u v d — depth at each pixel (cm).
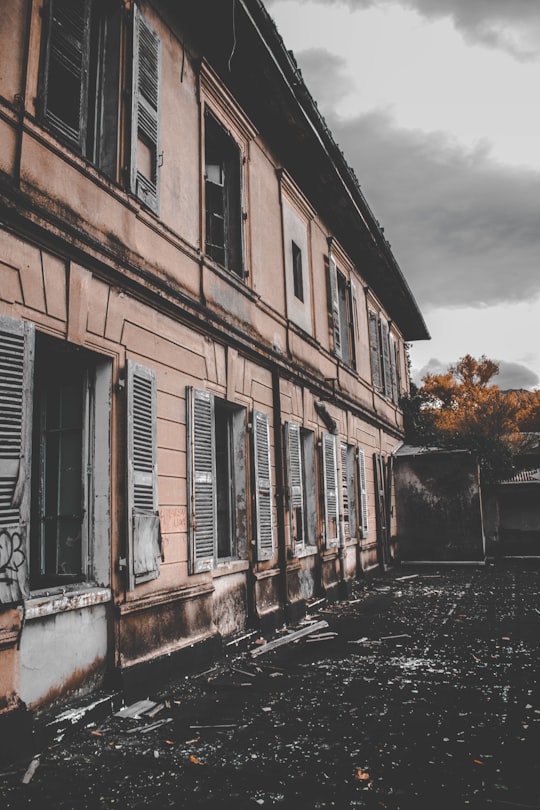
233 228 866
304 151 1062
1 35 443
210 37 780
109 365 537
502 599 1101
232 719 469
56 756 398
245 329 844
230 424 820
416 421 2097
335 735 432
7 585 393
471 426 2158
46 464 535
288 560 917
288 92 893
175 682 569
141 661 529
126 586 517
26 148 455
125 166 579
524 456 2278
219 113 818
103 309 529
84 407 531
